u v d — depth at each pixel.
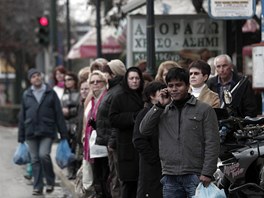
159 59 24.77
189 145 12.79
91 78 19.25
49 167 23.11
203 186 12.55
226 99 14.34
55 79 28.22
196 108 12.80
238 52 22.22
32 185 25.52
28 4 78.44
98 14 30.03
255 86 16.91
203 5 24.52
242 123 13.52
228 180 13.41
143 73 18.34
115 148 16.92
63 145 23.22
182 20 24.73
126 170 16.27
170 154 12.95
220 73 16.86
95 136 18.98
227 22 24.19
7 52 83.12
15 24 78.44
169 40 24.77
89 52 36.22
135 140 14.36
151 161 14.27
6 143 45.19
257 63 16.88
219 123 13.38
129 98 16.45
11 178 27.64
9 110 65.19
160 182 14.09
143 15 24.47
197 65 15.09
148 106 14.41
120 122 16.20
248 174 13.16
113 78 18.38
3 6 77.94
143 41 24.55
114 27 34.91
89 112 19.44
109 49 36.16
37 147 23.09
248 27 27.59
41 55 59.44
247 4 18.38
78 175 20.69
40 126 22.81
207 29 24.66
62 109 24.91
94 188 19.61
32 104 22.89
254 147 12.92
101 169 19.50
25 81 87.19
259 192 12.80
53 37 46.00
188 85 12.94
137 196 14.65
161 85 14.28
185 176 12.85
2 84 109.94
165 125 13.05
